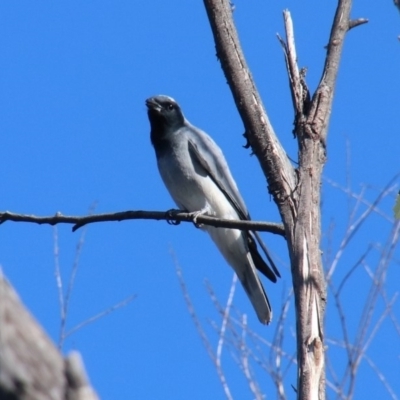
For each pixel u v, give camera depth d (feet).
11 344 10.81
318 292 22.09
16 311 10.94
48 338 11.04
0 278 10.95
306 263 22.41
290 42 25.31
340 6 25.96
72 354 10.94
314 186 23.58
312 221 23.09
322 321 21.84
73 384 10.85
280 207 23.47
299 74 24.95
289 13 25.77
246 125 24.47
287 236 23.12
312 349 21.27
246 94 24.70
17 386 10.74
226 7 25.34
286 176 23.75
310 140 24.13
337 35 25.66
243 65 24.98
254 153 24.39
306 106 24.68
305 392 20.79
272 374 29.37
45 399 10.75
